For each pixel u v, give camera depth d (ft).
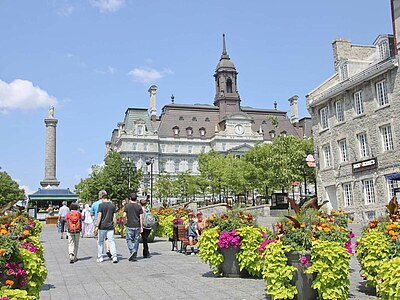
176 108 358.84
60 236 89.56
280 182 171.42
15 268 22.02
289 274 23.88
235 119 348.59
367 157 102.27
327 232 25.07
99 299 27.30
